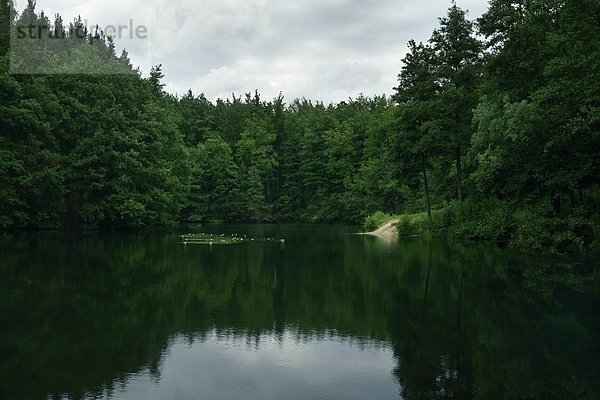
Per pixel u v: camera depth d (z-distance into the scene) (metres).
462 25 38.50
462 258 26.38
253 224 73.44
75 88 44.81
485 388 8.30
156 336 11.22
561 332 11.93
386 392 8.12
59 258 24.12
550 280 19.23
